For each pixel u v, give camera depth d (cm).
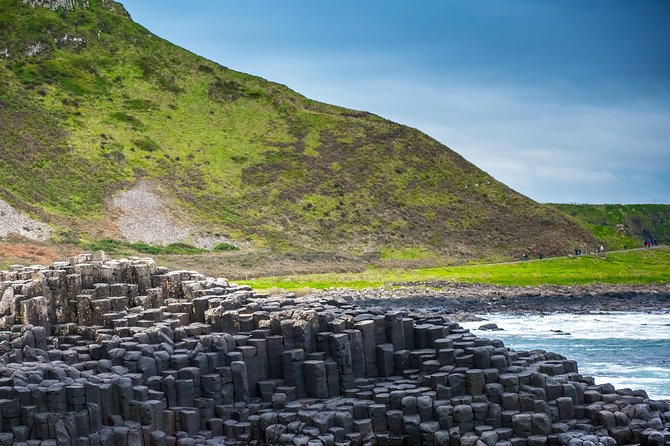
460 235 17825
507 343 7481
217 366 4722
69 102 18862
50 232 14075
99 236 14638
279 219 17262
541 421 4403
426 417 4516
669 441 4206
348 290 11475
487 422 4491
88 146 17575
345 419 4481
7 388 3922
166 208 16412
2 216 13950
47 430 3906
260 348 4891
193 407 4538
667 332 8138
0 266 11300
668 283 12756
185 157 18575
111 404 4247
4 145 16525
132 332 4878
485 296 11319
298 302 5744
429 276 13625
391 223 17875
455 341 4988
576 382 4762
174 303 5459
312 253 15762
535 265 14825
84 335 5175
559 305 10481
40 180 15912
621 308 10169
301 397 4853
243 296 5584
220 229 16275
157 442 4250
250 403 4731
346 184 18812
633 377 5997
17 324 5091
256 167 18838
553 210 19238
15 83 18725
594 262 15075
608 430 4438
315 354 4931
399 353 5031
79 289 5491
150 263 5900
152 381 4475
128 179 17012
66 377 4247
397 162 19950
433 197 19062
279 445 4388
